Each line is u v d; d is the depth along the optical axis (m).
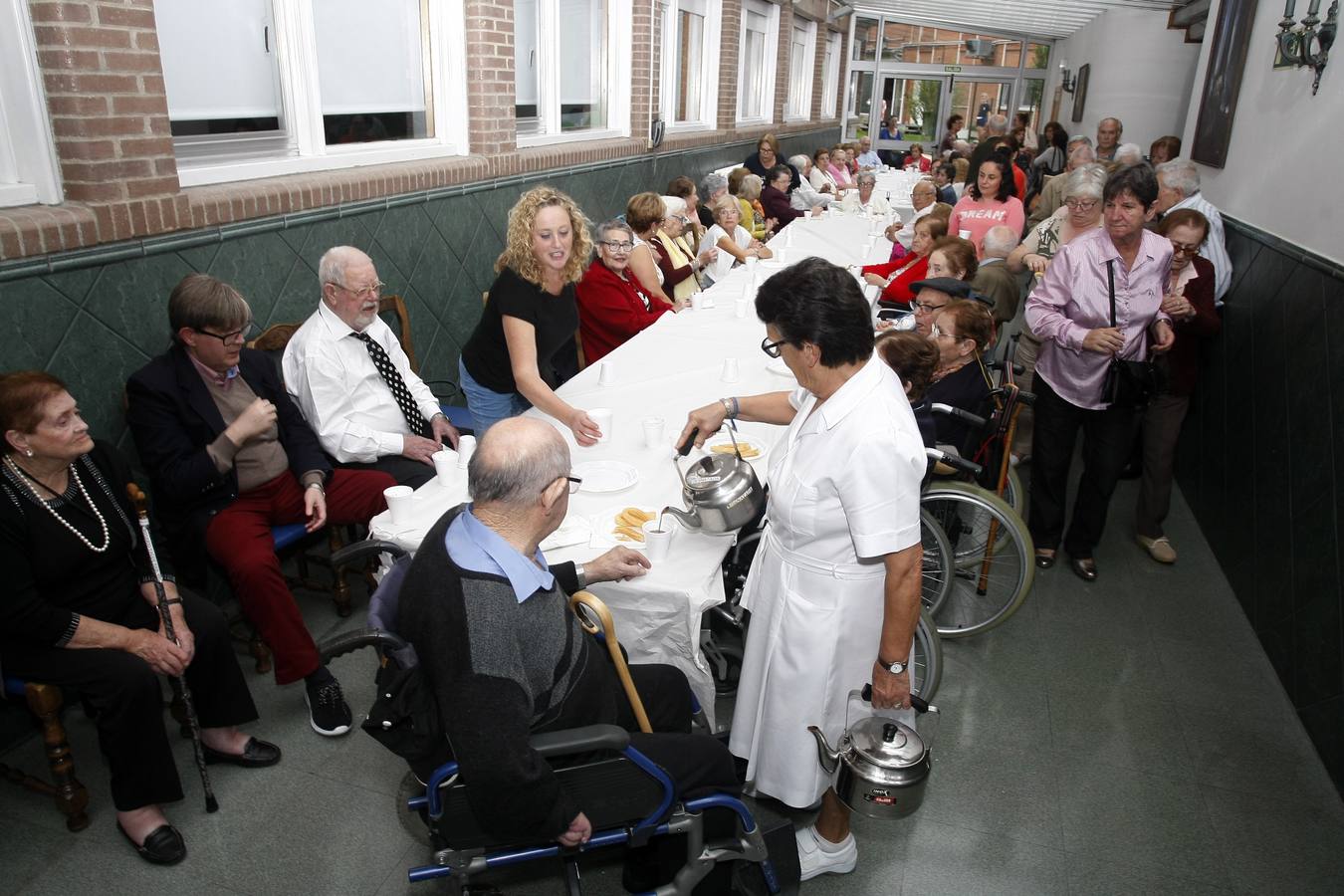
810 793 1.90
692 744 1.64
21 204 2.38
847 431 1.60
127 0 2.46
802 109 13.51
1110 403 3.15
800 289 1.57
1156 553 3.59
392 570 1.70
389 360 3.10
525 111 5.54
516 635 1.40
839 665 1.80
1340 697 2.40
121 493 2.14
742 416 2.33
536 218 2.65
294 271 3.29
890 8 14.26
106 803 2.22
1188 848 2.16
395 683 1.46
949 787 2.34
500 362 2.98
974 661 2.90
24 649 1.97
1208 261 3.34
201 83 3.08
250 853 2.07
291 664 2.36
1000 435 2.95
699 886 1.82
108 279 2.52
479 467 1.42
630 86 6.79
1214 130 4.82
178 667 2.06
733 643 2.49
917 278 4.59
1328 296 2.90
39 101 2.35
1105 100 10.44
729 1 8.89
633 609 1.92
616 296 4.02
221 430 2.53
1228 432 3.72
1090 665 2.89
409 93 4.34
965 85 16.28
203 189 2.90
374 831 2.15
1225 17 4.84
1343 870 2.10
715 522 2.02
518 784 1.34
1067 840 2.17
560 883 2.02
